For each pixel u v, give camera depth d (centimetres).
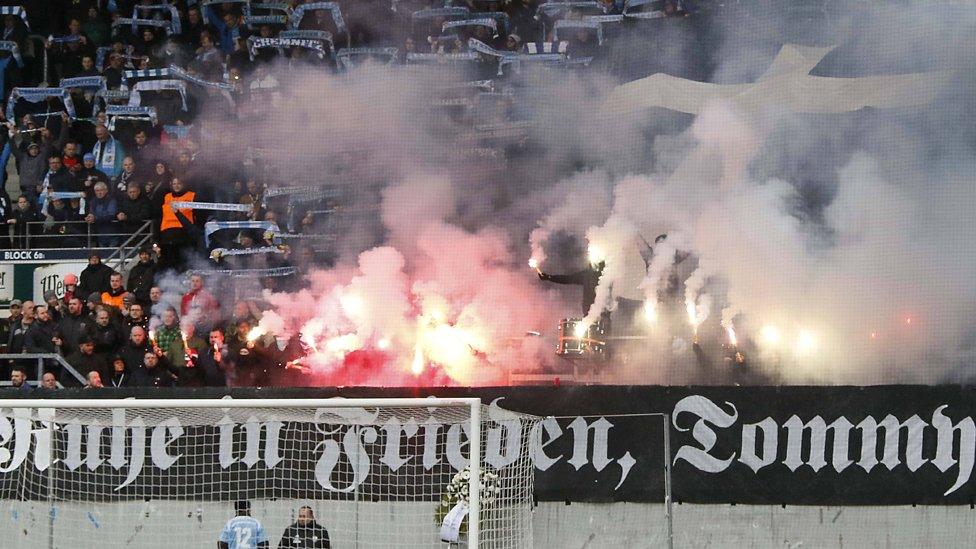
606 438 3847
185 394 4075
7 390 4147
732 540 3766
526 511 3784
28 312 5034
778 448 3766
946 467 3700
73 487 3925
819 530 3731
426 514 3816
